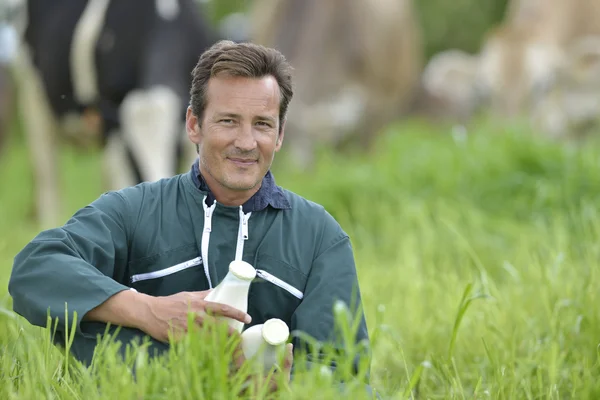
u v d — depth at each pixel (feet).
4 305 23.84
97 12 46.37
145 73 44.32
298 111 68.69
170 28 45.62
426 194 42.34
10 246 39.37
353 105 70.28
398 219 40.32
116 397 15.74
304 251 19.19
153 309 17.43
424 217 38.22
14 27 51.42
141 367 16.03
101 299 17.53
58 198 53.21
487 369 21.74
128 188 19.60
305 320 18.57
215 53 18.70
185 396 15.74
